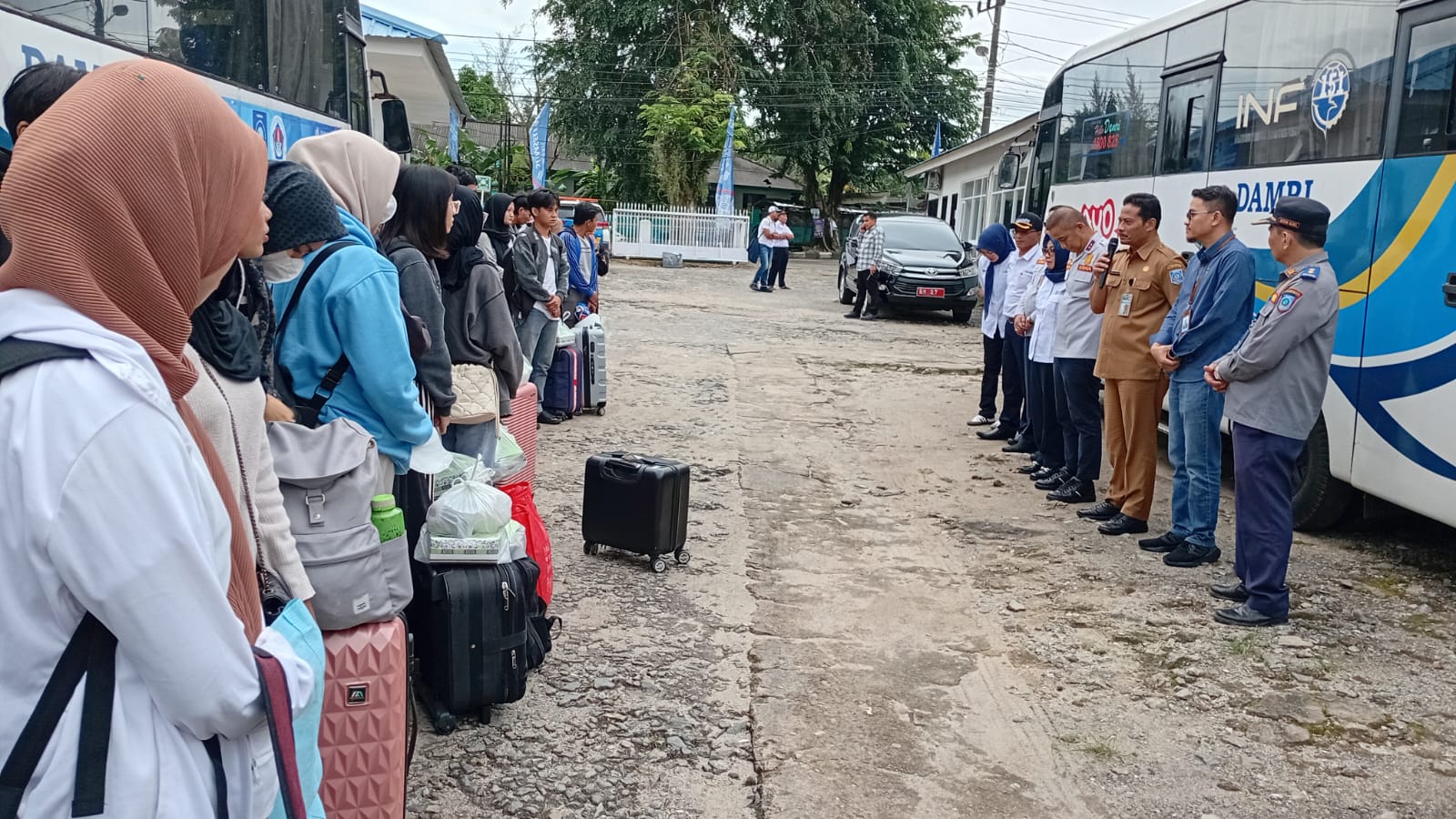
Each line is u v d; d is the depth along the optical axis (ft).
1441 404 16.29
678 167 102.68
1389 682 13.52
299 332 9.93
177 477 4.26
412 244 12.72
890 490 22.54
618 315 52.08
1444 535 19.98
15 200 4.15
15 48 10.62
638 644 13.93
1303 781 11.16
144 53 13.58
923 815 10.31
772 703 12.50
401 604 9.15
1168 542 18.52
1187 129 23.82
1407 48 17.03
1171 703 12.87
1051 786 10.93
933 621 15.30
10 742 4.13
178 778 4.34
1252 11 21.26
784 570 17.22
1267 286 20.65
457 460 12.01
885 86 113.70
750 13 106.01
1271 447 14.90
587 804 10.19
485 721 11.58
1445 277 16.20
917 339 47.96
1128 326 18.98
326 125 21.31
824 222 128.16
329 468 8.63
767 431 27.53
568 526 18.61
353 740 8.74
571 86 108.88
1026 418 26.16
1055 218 20.93
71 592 4.12
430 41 44.50
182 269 4.60
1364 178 17.94
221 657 4.36
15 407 4.02
